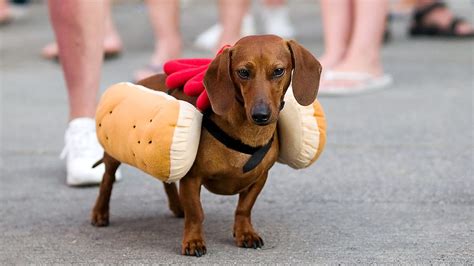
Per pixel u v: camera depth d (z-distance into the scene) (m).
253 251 3.24
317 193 4.05
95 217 3.66
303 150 3.30
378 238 3.39
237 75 2.95
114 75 7.08
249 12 8.81
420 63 7.52
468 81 6.65
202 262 3.12
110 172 3.57
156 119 3.07
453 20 9.00
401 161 4.55
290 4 13.27
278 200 3.96
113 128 3.30
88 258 3.24
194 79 3.19
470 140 4.92
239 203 3.31
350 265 3.07
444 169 4.38
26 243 3.46
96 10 4.33
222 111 2.95
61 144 5.20
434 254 3.18
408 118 5.48
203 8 12.46
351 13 6.52
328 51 6.48
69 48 4.34
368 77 6.36
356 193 4.04
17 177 4.52
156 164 3.06
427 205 3.83
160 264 3.12
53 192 4.23
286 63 2.98
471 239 3.36
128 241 3.44
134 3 13.03
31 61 8.22
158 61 6.78
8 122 5.77
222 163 3.08
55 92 6.75
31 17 11.57
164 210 3.88
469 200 3.89
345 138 5.04
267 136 3.08
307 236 3.43
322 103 5.99
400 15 10.85
